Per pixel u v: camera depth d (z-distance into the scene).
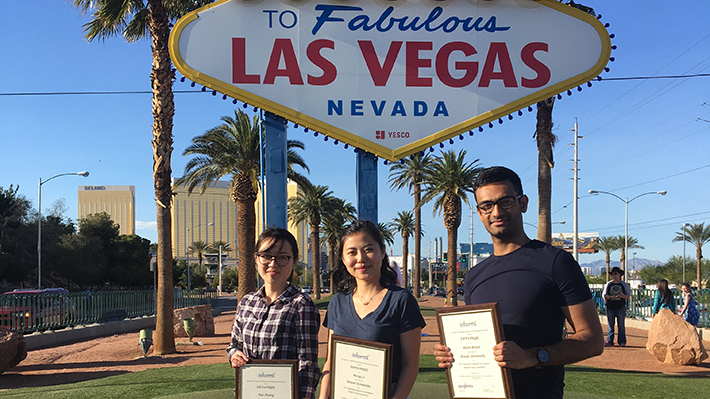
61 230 52.28
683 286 12.44
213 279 92.00
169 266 12.83
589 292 2.60
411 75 7.67
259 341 3.27
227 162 22.53
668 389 7.03
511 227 2.76
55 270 49.88
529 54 7.74
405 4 7.71
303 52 7.59
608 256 66.75
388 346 2.76
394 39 7.68
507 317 2.64
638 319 18.41
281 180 7.55
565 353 2.45
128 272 57.62
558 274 2.60
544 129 13.78
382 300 3.01
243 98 7.50
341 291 3.26
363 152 7.71
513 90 7.71
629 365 9.29
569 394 6.72
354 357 2.85
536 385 2.61
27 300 15.33
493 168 2.83
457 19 7.73
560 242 90.12
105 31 13.55
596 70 7.67
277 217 7.52
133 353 12.84
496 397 2.48
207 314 17.09
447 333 2.62
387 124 7.62
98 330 17.95
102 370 10.23
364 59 7.65
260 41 7.55
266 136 7.59
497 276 2.74
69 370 10.34
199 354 12.34
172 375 8.78
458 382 2.56
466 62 7.71
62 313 16.61
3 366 9.59
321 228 51.22
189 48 7.50
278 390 3.08
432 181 30.61
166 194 12.78
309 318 3.27
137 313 21.69
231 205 164.00
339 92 7.59
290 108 7.53
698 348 9.13
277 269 3.32
